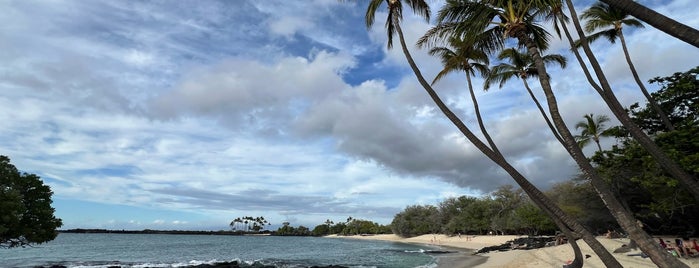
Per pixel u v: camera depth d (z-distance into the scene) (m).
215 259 53.09
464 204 114.50
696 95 23.89
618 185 29.83
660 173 22.03
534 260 30.88
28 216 26.02
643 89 20.31
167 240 138.38
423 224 125.75
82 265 41.28
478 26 12.97
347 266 38.50
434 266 37.38
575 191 47.56
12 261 47.59
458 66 18.70
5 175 25.14
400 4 15.02
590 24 22.27
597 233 50.69
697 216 34.25
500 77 23.52
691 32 6.37
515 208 87.44
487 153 12.23
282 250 77.62
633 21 20.89
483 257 45.31
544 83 11.49
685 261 20.06
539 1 12.37
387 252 64.38
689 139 19.14
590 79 16.14
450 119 13.02
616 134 27.73
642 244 9.23
